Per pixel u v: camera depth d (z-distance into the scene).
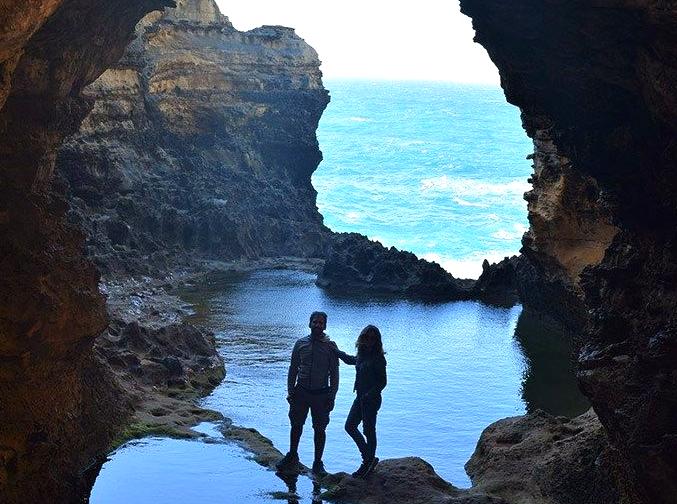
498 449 13.55
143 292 25.42
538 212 22.53
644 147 11.16
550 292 23.56
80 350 12.59
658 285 11.02
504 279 28.56
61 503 11.41
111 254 27.09
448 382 18.17
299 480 12.41
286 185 39.31
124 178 30.73
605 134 11.68
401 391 17.41
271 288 28.11
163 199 32.22
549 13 10.66
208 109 37.62
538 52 11.38
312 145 41.72
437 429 15.29
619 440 10.77
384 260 29.05
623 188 11.66
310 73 42.38
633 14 9.83
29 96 12.04
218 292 26.94
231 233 32.69
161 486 12.05
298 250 34.94
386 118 158.88
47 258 11.89
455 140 124.31
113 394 14.41
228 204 34.31
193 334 18.56
